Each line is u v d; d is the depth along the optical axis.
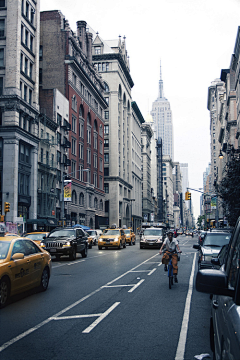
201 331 7.27
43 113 52.06
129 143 106.56
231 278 3.58
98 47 93.62
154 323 7.89
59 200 53.66
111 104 92.12
